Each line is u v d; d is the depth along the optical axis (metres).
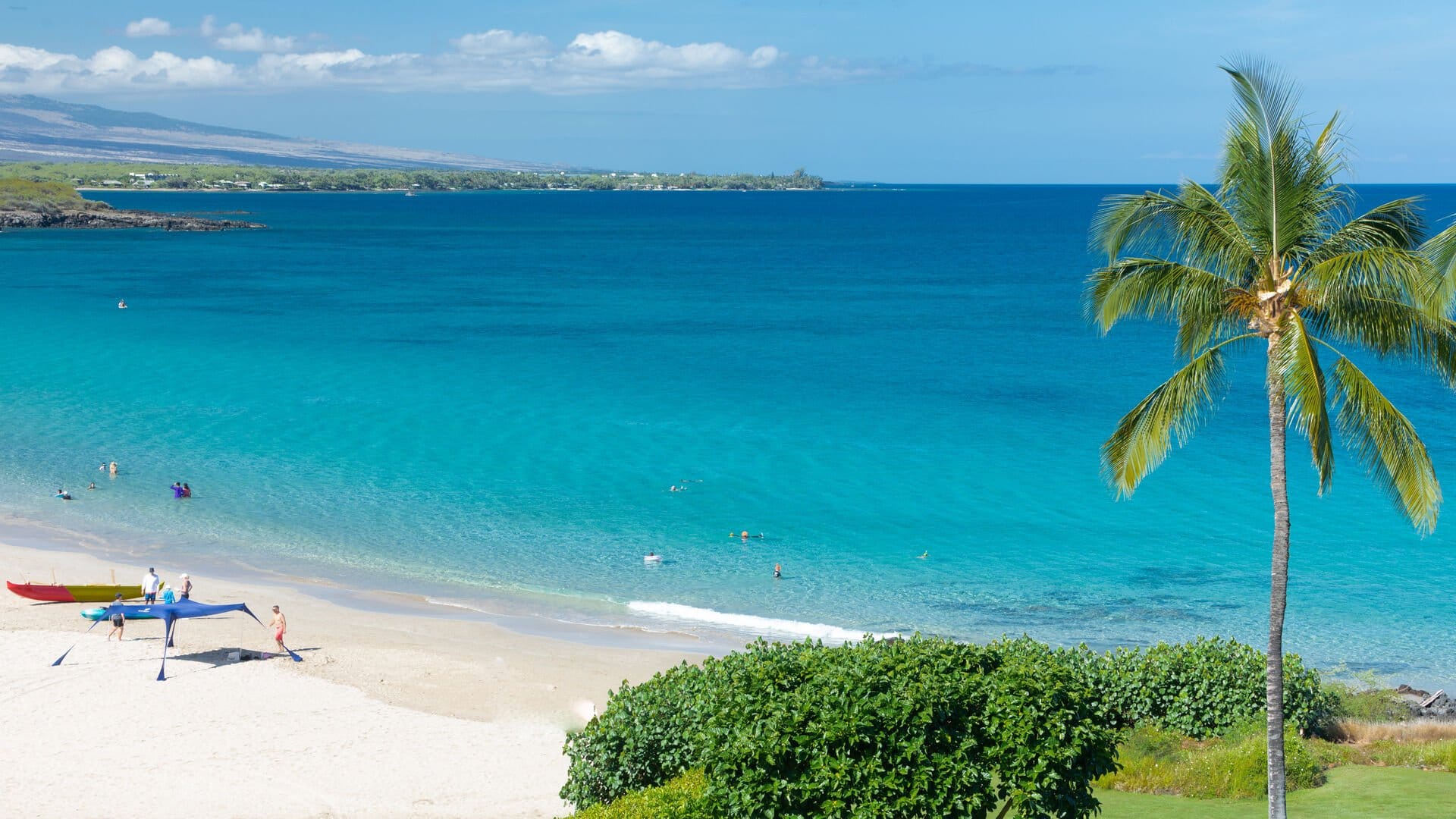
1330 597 39.47
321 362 85.62
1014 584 41.16
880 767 14.53
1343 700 27.80
